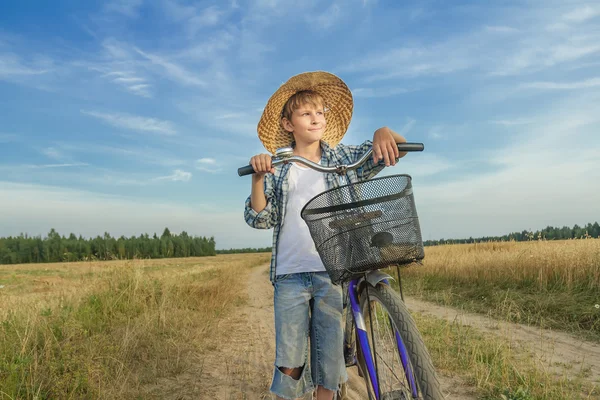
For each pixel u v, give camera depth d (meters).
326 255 2.18
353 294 2.67
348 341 2.96
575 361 4.96
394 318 2.12
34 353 4.35
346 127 3.25
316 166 2.45
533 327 6.98
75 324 5.27
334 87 3.09
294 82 2.97
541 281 9.18
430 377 1.84
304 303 2.76
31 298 8.66
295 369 2.75
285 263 2.79
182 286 10.40
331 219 2.10
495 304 8.91
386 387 2.41
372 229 2.06
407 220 2.07
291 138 3.23
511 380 4.07
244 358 5.23
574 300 7.79
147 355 5.12
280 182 2.86
